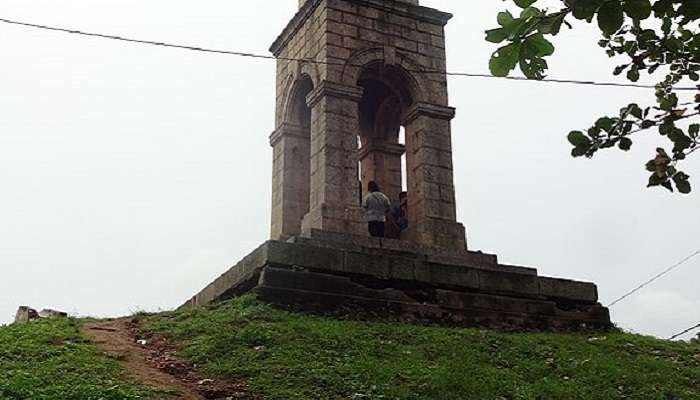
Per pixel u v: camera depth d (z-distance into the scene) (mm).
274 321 14164
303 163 20484
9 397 9367
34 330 13258
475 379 12453
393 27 20141
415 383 11906
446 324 16422
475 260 18297
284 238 18219
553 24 5238
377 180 20953
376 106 21531
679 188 5926
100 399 9617
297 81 20422
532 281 17953
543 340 15547
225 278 17438
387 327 14828
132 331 14289
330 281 15844
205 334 13492
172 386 10984
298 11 20750
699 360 15445
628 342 16188
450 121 20000
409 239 19172
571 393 12508
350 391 11312
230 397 10758
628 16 4949
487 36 5371
